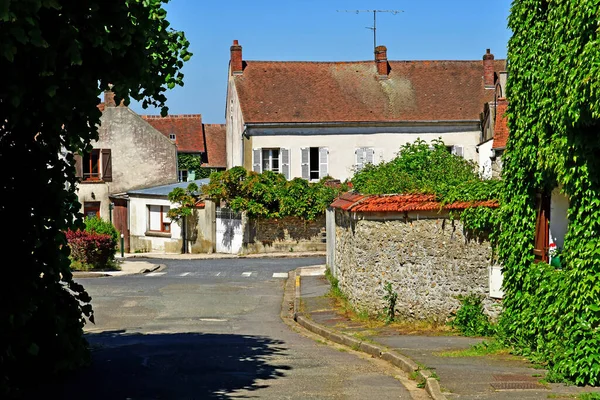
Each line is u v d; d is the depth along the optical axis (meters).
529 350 11.95
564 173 10.84
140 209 43.22
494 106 33.03
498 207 14.07
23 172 10.05
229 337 15.52
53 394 9.81
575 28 10.14
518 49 12.29
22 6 7.11
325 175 42.75
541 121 11.55
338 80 44.84
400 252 15.65
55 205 10.20
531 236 12.84
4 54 7.15
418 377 10.69
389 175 19.50
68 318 10.86
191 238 40.50
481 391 9.54
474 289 14.67
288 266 31.67
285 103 43.34
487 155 29.55
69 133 9.62
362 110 43.38
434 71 45.72
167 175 46.72
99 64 8.80
